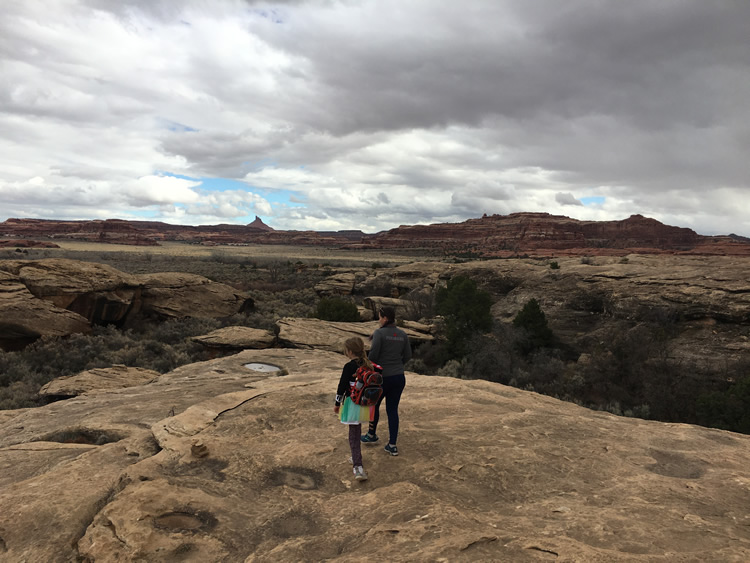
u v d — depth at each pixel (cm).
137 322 3472
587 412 813
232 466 518
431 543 338
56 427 856
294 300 5416
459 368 2812
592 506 427
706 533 365
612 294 3312
